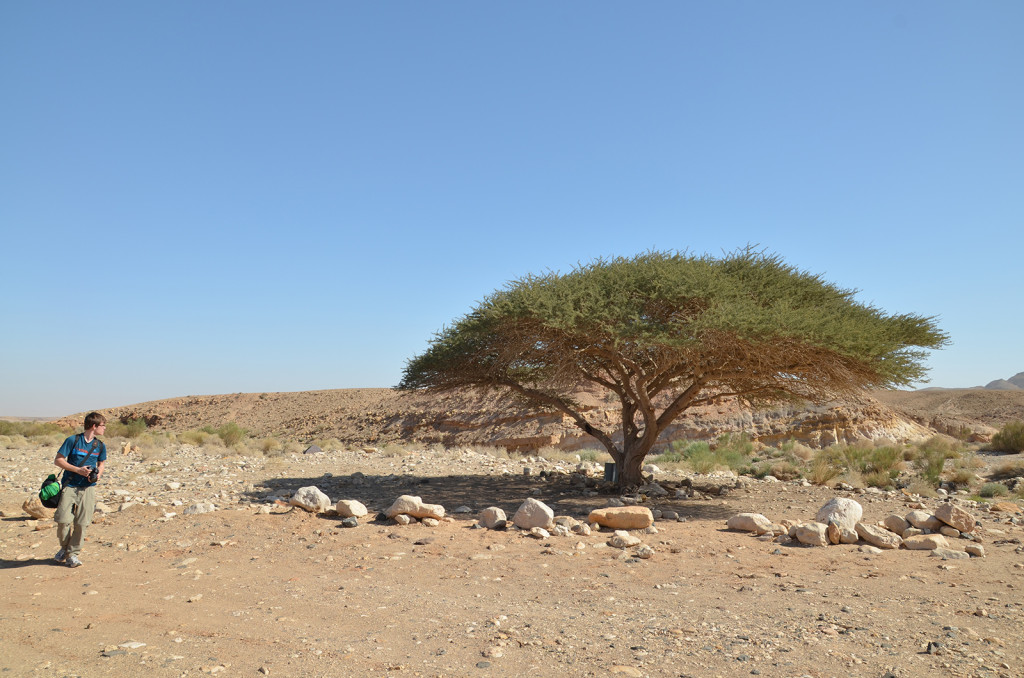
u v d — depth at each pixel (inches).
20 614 226.5
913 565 318.7
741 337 498.0
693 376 647.8
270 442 1153.4
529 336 590.6
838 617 228.2
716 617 228.8
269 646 196.2
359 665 180.9
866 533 373.4
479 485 673.6
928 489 657.0
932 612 235.0
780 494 619.5
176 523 414.0
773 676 173.5
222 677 170.1
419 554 337.4
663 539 381.7
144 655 184.9
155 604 243.8
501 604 246.8
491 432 2135.8
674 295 544.7
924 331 587.2
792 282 614.9
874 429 1672.0
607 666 180.5
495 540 374.0
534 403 782.5
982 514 502.9
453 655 189.9
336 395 3437.5
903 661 184.7
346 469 807.1
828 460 955.3
